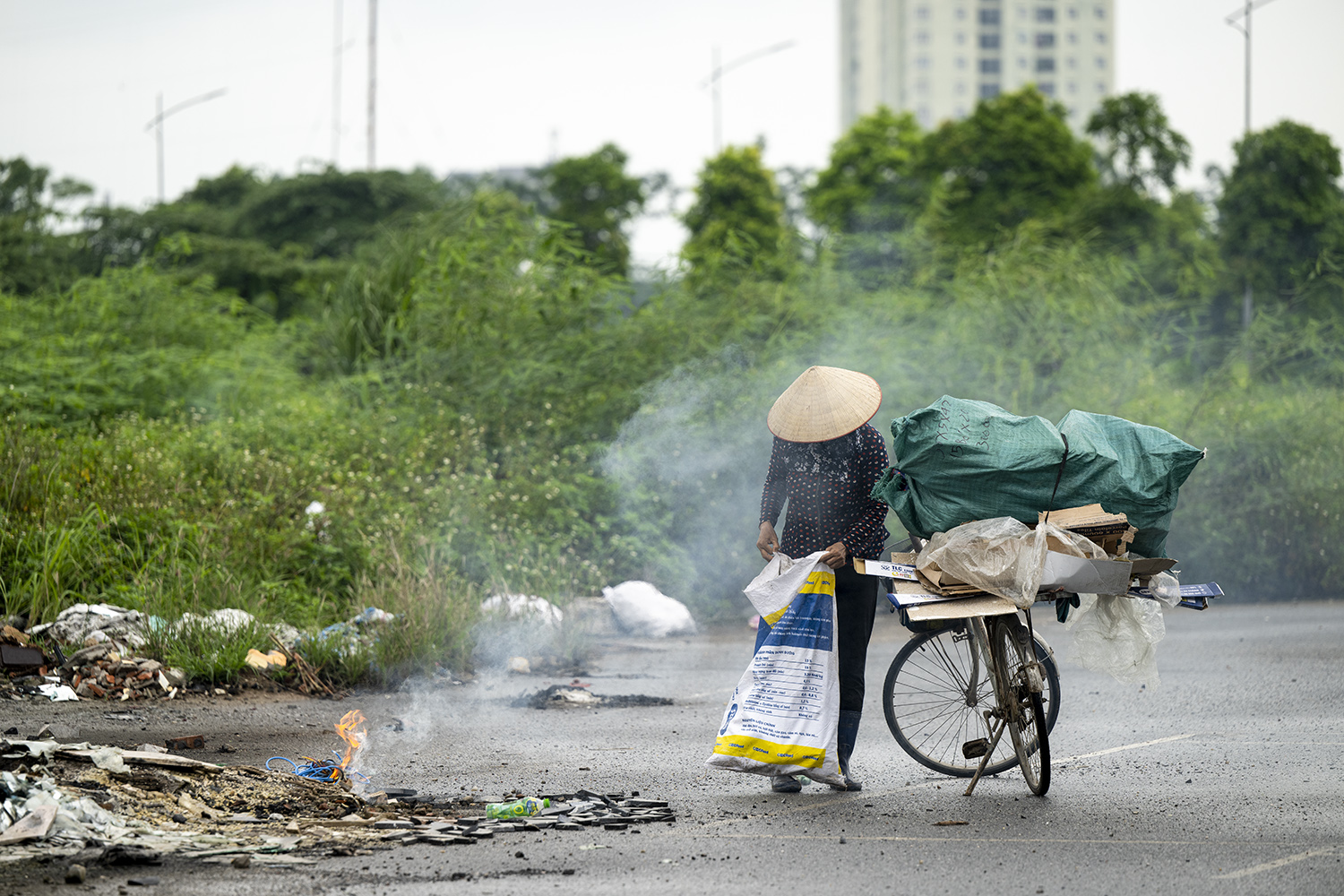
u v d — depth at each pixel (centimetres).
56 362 2748
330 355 3359
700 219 8200
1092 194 7056
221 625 1591
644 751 1224
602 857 838
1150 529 1015
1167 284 5025
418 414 2556
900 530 2389
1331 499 2675
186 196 9462
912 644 1134
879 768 1148
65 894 722
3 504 1870
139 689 1448
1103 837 894
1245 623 2250
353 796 997
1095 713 1423
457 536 2108
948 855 848
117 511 1917
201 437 2358
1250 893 761
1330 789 1035
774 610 1048
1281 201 5609
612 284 2928
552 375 2681
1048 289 3000
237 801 955
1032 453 992
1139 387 2839
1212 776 1091
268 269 6556
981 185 7788
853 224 7981
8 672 1468
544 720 1393
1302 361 3097
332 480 2223
